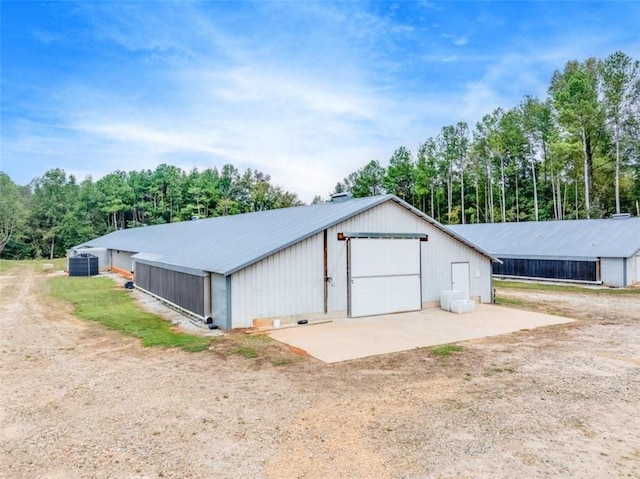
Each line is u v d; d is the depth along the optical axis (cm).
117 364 865
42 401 662
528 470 445
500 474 437
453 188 5728
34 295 2006
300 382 739
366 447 498
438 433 535
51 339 1099
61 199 6369
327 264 1297
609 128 3903
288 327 1199
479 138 5200
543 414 595
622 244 2312
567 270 2458
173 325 1246
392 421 572
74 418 594
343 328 1187
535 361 866
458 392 686
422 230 1515
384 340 1048
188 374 790
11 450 501
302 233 1255
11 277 2928
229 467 455
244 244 1391
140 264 2112
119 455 484
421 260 1506
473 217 5544
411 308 1472
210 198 7025
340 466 455
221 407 627
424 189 5578
